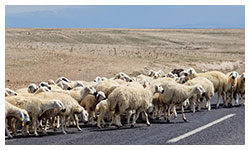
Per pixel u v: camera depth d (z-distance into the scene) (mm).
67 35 94062
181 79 19578
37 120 13070
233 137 11180
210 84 17719
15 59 38844
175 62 44719
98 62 40531
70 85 19562
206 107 18375
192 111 17297
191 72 19906
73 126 14383
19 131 13383
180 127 12961
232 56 65750
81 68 36125
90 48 67625
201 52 73250
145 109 14148
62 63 38531
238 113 15867
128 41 98062
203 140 10805
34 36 84688
